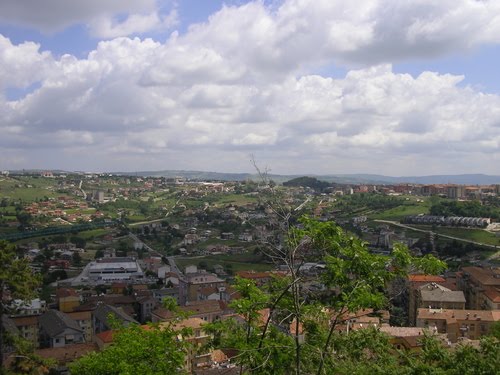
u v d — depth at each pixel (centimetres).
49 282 16375
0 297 4172
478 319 7919
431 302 9169
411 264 1928
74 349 7738
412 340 5362
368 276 1906
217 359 5347
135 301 12531
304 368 2195
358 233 19725
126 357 2455
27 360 4141
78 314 10775
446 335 6638
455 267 14588
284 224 1967
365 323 4988
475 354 2198
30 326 10156
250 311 2203
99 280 16712
